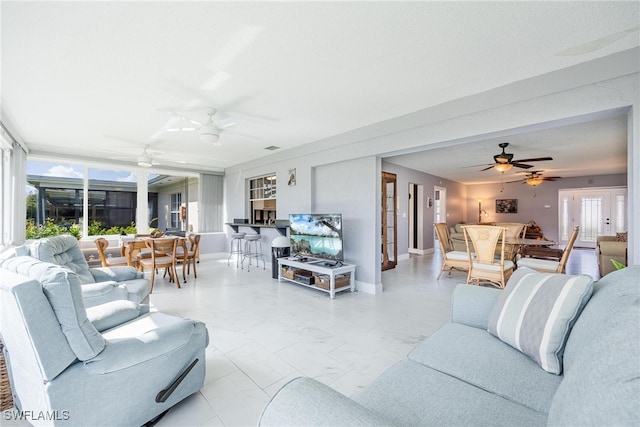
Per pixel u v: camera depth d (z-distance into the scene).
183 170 6.90
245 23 1.80
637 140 2.11
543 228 9.54
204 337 1.82
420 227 8.04
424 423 0.96
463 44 2.05
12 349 1.45
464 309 1.79
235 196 7.12
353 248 4.41
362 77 2.53
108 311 1.93
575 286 1.27
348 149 4.25
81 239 5.54
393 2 1.63
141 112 3.31
